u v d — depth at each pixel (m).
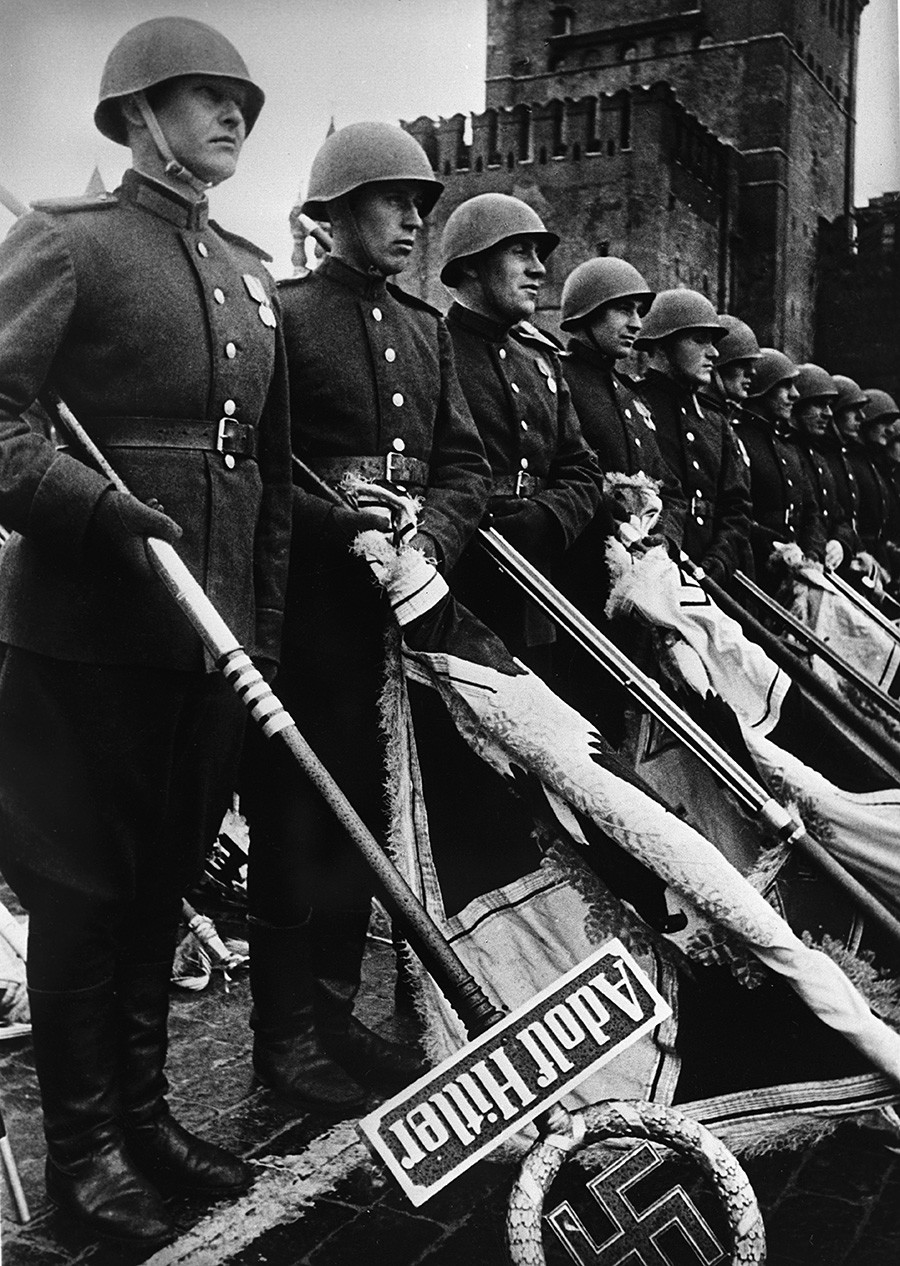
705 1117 3.13
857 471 6.16
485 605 3.73
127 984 2.88
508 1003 3.23
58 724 2.73
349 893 3.30
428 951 2.72
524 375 3.95
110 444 2.73
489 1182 3.03
